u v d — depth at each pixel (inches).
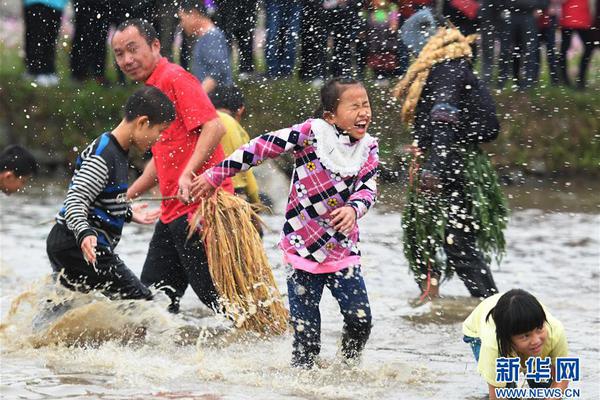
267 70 1259.8
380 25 1123.9
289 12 1230.3
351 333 498.9
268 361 510.9
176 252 602.2
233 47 1284.4
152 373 482.3
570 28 1309.1
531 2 1233.4
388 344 554.3
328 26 1168.8
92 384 461.4
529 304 398.3
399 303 660.7
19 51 1469.0
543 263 812.0
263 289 573.3
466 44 652.7
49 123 1305.4
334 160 486.6
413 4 1111.6
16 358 510.9
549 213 1099.9
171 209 584.1
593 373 488.1
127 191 579.5
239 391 453.1
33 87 1301.7
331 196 489.1
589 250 872.3
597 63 1501.0
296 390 456.8
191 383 466.0
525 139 1304.1
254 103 1248.2
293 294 500.4
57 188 1218.0
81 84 1315.2
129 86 1342.3
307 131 490.0
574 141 1307.8
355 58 1152.2
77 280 542.3
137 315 550.3
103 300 545.6
